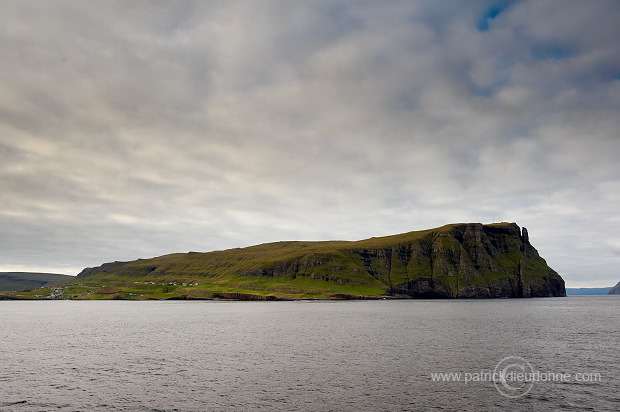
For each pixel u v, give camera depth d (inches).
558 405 1795.0
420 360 2728.8
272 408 1759.4
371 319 6072.8
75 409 1760.6
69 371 2464.3
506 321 5620.1
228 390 2026.3
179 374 2367.1
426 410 1734.7
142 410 1744.6
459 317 6373.0
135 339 3927.2
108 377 2305.6
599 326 4889.3
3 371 2474.2
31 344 3631.9
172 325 5369.1
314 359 2795.3
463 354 2945.4
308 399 1875.0
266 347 3339.1
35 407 1786.4
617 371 2393.0
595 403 1818.4
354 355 2930.6
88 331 4687.5
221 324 5438.0
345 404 1807.3
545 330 4441.4
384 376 2288.4
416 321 5659.5
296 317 6584.6
